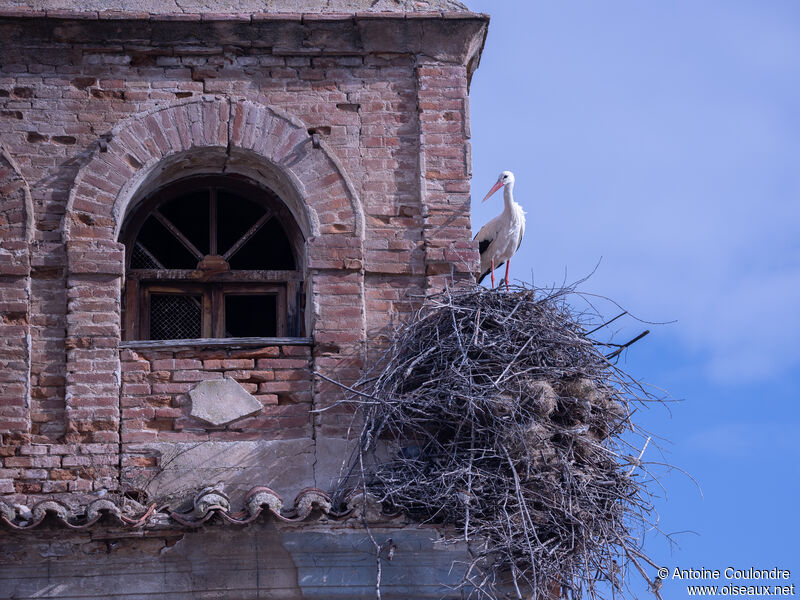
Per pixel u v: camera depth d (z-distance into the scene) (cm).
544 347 1584
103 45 1758
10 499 1580
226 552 1541
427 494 1534
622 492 1555
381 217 1733
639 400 1600
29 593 1517
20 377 1622
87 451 1605
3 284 1652
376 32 1784
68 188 1700
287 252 1823
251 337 1756
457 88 1784
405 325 1667
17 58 1744
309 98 1769
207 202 1816
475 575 1545
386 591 1548
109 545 1534
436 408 1561
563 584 1511
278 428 1636
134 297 1752
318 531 1545
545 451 1529
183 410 1631
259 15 1766
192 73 1766
